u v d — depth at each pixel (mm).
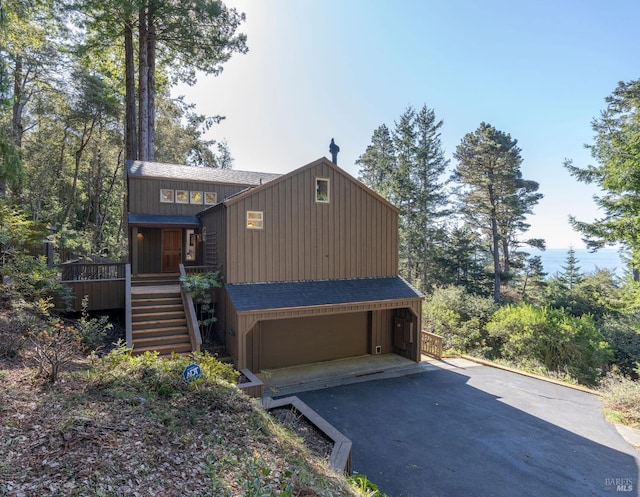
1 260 8352
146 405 4445
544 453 6180
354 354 12445
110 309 11281
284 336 11227
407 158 31422
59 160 26672
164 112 29891
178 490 2986
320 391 9227
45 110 24375
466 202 31172
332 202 11883
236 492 3092
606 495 5031
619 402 8117
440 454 6129
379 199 12688
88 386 4719
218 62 21703
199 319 11617
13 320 6719
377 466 5746
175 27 18594
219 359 9336
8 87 10000
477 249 30031
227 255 10328
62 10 16656
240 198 10406
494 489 5164
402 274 32219
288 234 11164
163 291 11133
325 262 11750
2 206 8984
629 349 16031
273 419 5391
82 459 3100
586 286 25312
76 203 29172
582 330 15539
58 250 16766
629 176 15102
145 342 9258
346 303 10633
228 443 3996
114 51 22578
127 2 16000
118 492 2789
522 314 16266
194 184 15469
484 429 7074
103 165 29688
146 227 14320
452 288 21141
